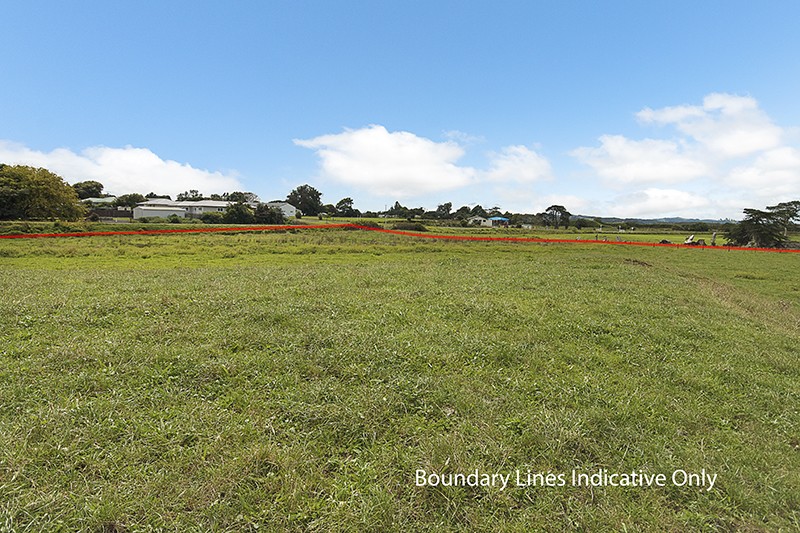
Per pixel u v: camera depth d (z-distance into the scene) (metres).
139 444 3.73
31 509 2.95
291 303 8.70
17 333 6.50
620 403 4.89
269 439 3.90
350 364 5.61
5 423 3.95
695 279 17.31
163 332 6.68
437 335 6.99
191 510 3.05
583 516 3.14
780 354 7.30
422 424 4.30
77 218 45.78
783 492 3.44
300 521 3.00
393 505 3.14
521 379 5.49
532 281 13.02
